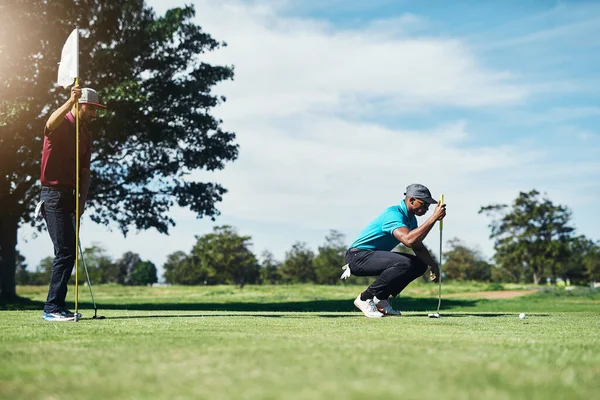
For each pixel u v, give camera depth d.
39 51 15.63
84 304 17.09
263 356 2.01
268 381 1.50
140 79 18.38
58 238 4.96
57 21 15.73
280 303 17.19
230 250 79.25
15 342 2.66
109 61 16.58
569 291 19.84
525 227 74.19
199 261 86.75
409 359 1.94
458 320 4.75
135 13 18.12
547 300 16.92
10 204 17.86
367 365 1.79
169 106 18.73
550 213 73.62
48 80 15.62
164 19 18.14
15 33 15.06
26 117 15.21
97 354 2.13
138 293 34.00
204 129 19.53
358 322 4.25
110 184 19.80
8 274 19.12
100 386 1.50
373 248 5.72
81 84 16.41
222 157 20.14
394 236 5.57
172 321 4.33
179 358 1.98
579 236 74.56
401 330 3.39
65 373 1.72
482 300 17.36
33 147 15.77
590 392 1.43
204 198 20.08
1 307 14.91
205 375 1.62
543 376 1.65
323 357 1.98
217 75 20.08
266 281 84.19
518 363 1.92
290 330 3.32
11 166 16.64
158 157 19.61
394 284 5.54
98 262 91.94
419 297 21.11
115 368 1.79
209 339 2.67
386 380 1.51
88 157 5.35
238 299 22.62
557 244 72.50
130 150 19.45
